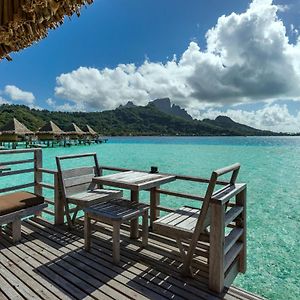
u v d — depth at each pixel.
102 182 3.62
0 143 35.28
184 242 3.62
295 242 5.38
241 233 3.04
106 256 3.26
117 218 3.04
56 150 31.59
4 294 2.46
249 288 3.75
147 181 3.49
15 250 3.45
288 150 31.28
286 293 3.63
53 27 2.00
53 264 3.06
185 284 2.64
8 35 2.01
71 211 4.18
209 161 19.75
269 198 9.06
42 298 2.40
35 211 3.99
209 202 2.51
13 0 1.69
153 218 4.16
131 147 36.78
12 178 12.89
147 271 2.89
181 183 11.18
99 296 2.43
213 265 2.51
